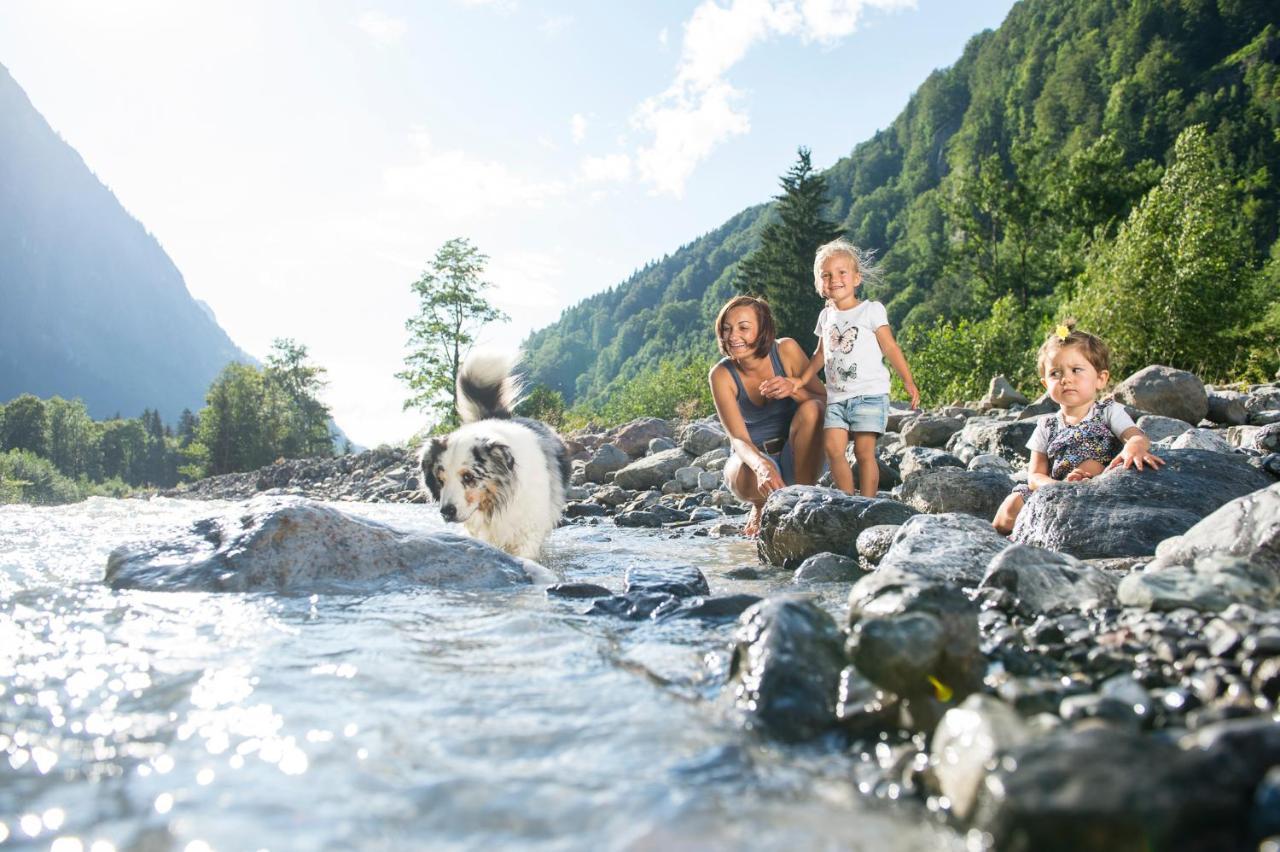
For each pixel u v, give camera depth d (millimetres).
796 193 42781
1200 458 4391
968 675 1942
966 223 48125
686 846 1301
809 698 1918
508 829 1371
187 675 2271
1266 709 1671
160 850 1292
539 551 5652
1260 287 28000
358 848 1302
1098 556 3930
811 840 1320
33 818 1402
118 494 76688
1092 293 18969
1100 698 1703
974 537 3795
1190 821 1154
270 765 1640
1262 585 2508
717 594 3535
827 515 4672
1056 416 5109
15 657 2447
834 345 6062
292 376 81312
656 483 10188
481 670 2355
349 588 3709
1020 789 1223
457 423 37906
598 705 2039
